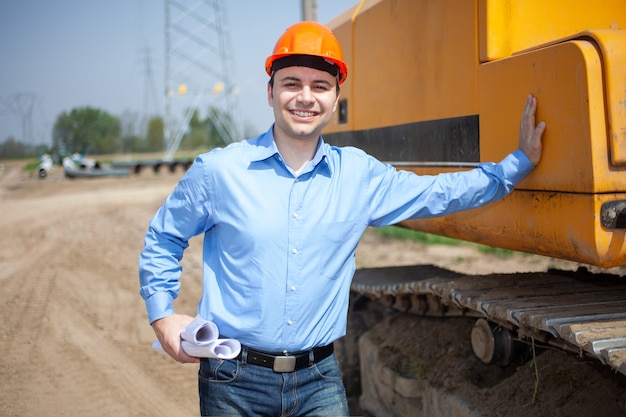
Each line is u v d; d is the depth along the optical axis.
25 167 44.00
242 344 2.80
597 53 2.86
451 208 3.14
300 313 2.77
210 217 2.81
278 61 2.81
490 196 3.19
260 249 2.73
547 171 3.16
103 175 33.34
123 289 10.31
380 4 4.88
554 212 3.16
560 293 3.80
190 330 2.56
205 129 88.81
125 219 18.17
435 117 4.16
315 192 2.82
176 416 5.60
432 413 4.55
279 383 2.80
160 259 2.83
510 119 3.41
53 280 11.03
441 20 4.03
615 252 2.93
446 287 4.23
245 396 2.81
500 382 4.28
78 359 7.00
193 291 9.91
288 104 2.79
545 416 3.72
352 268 3.01
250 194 2.74
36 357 7.09
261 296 2.73
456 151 3.94
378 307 6.27
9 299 9.75
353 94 5.41
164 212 2.85
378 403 5.34
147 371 6.66
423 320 5.44
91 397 6.00
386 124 4.84
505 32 3.56
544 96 3.13
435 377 4.68
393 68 4.69
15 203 22.31
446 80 4.00
